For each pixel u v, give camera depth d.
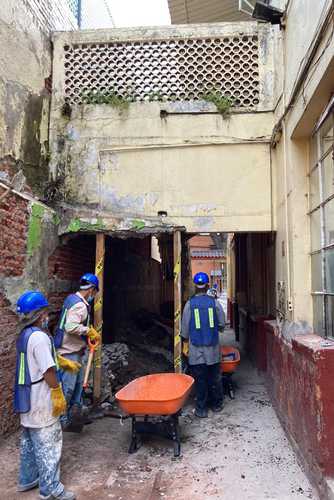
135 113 6.77
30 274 5.55
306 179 5.07
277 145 6.21
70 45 6.91
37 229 5.77
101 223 6.45
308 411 3.83
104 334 8.62
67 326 5.06
